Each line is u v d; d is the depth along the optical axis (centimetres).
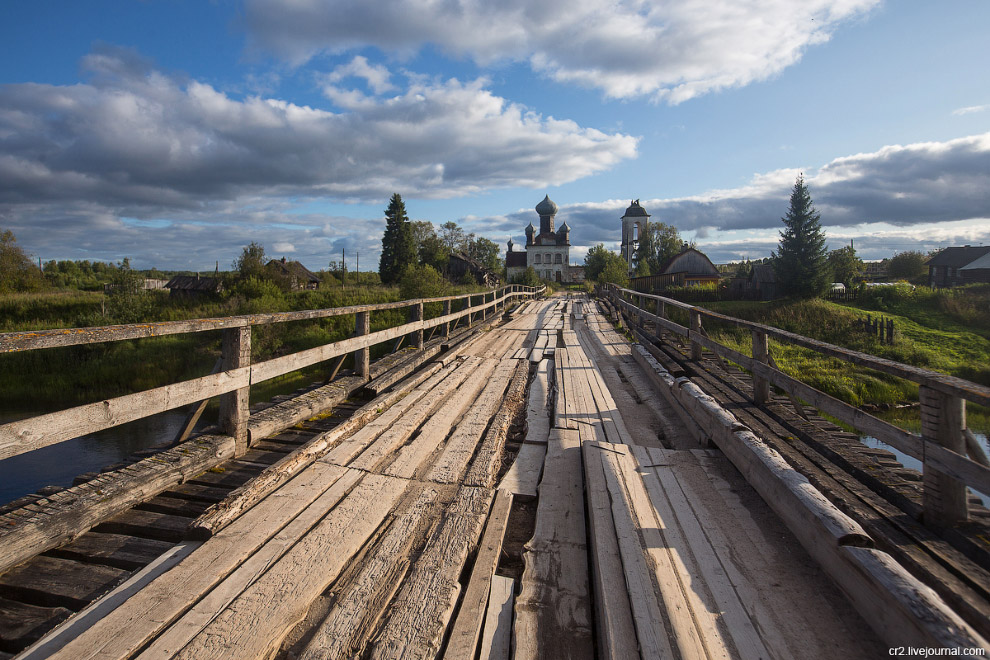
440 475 387
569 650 210
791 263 3238
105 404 278
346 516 314
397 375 683
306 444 402
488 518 324
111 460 875
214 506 297
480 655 209
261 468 386
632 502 319
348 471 379
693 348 745
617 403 614
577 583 257
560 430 504
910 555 232
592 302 2725
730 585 235
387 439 451
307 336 1873
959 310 2664
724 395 529
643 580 238
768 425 421
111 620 213
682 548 267
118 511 307
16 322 2227
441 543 284
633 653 195
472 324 1368
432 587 244
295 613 224
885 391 1523
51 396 1488
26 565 264
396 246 4641
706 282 4691
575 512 335
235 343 404
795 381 402
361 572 260
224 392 386
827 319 2642
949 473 234
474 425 514
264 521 300
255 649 202
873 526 258
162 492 341
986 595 201
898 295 2986
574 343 1135
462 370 803
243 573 250
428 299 935
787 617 213
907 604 181
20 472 812
